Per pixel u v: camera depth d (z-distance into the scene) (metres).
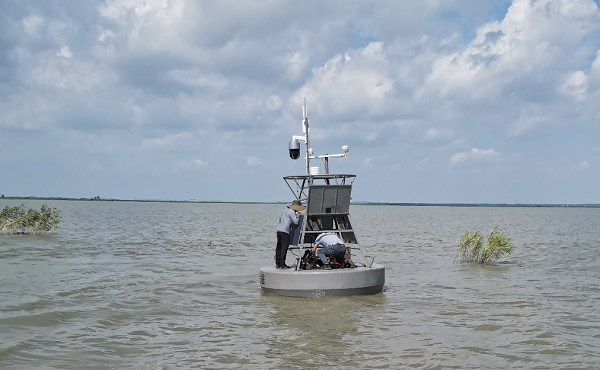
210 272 17.52
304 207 13.66
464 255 21.55
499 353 8.30
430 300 12.58
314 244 13.30
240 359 7.97
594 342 8.96
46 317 10.60
